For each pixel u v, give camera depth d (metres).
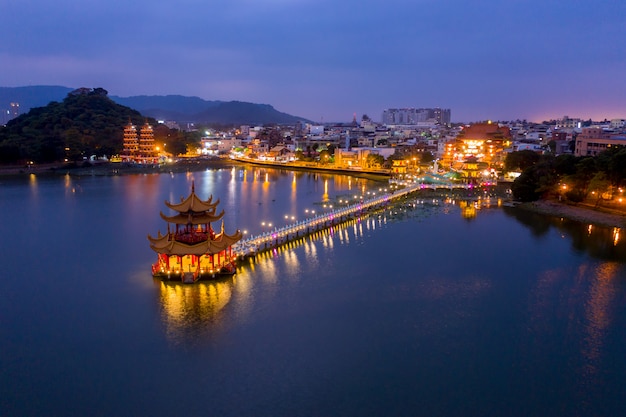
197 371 54.03
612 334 63.28
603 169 134.25
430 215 138.12
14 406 48.19
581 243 106.06
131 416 46.62
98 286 79.25
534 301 73.69
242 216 136.12
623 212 128.12
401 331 63.47
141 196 172.62
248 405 48.19
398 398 49.25
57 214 138.62
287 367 54.75
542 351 58.75
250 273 85.50
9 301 73.38
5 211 142.75
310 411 47.28
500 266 89.88
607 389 51.16
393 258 95.00
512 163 195.25
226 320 66.31
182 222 82.94
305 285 79.62
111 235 113.19
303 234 113.94
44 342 60.69
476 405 48.31
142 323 65.56
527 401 49.03
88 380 52.47
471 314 69.00
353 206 139.25
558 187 147.75
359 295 75.50
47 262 92.06
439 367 55.00
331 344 59.91
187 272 80.94
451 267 89.25
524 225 124.31
